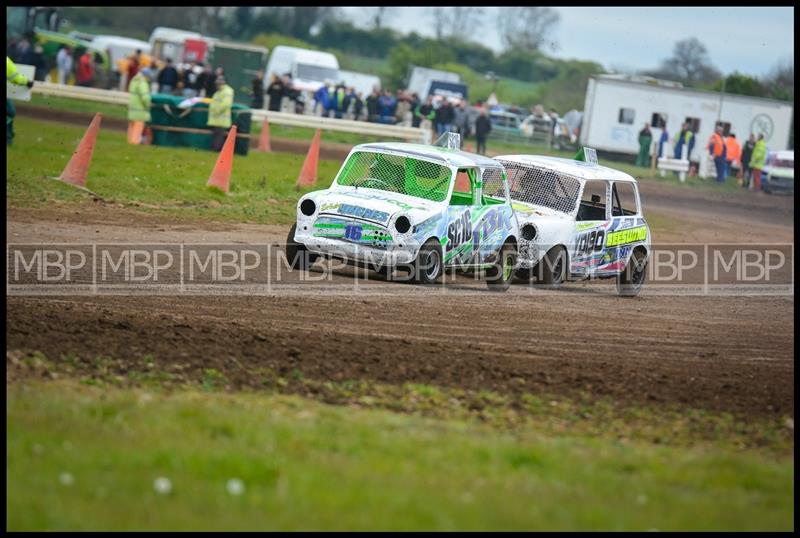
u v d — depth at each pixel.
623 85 179.88
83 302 42.84
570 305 55.66
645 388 38.41
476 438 29.64
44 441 25.48
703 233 101.81
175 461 24.38
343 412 31.33
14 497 22.00
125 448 25.36
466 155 57.97
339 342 40.09
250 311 44.34
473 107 186.38
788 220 126.31
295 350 37.88
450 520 22.38
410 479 25.00
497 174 58.06
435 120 158.50
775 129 184.25
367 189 55.44
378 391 34.28
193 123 111.38
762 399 38.66
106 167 85.06
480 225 55.91
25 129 108.75
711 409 36.56
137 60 153.75
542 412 33.94
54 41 194.25
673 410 35.84
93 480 23.14
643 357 44.12
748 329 54.41
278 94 154.38
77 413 27.80
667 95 180.62
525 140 189.38
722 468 29.06
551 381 37.88
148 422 27.58
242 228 69.88
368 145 56.94
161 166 90.19
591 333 48.19
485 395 35.03
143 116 109.31
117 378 32.56
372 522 21.91
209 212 74.19
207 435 27.02
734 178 174.25
